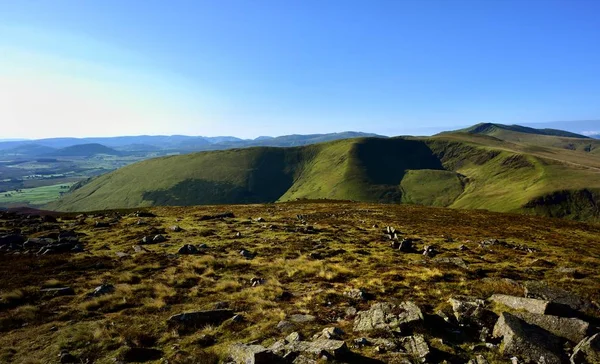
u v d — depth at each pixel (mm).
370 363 10594
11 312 16703
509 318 13062
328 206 85688
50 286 20547
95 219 50219
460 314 14719
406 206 91375
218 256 28422
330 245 34031
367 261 27391
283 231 41188
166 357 12250
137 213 57688
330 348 10992
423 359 10836
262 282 21750
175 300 18578
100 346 13344
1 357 12680
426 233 45625
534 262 27359
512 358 11281
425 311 15438
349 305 17250
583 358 10875
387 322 13742
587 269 24219
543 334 12297
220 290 20312
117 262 25766
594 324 13617
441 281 20984
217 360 11688
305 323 14820
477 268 24656
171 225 44219
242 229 42375
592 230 57938
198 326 15141
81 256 27219
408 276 22141
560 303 14914
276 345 12242
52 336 14391
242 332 14188
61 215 56250
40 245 31188
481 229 51531
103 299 18297
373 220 57969
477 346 12328
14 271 23125
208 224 46125
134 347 12914
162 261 26234
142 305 17938
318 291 19781
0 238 32312
